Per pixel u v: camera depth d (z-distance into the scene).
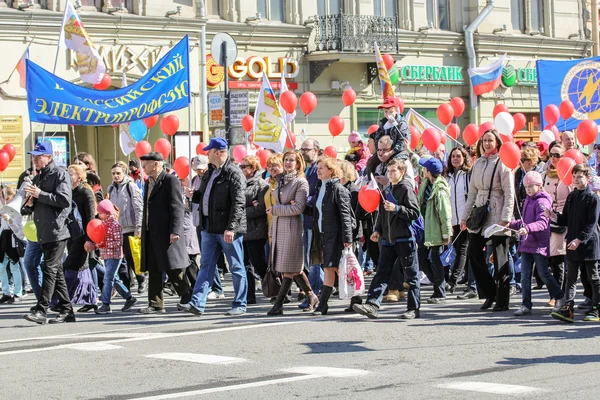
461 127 42.97
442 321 15.56
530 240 16.27
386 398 9.91
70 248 18.19
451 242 19.75
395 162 15.82
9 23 31.56
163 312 17.83
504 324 15.15
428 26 41.41
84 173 18.22
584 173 15.39
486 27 43.22
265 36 36.97
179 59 22.84
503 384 10.49
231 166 17.08
